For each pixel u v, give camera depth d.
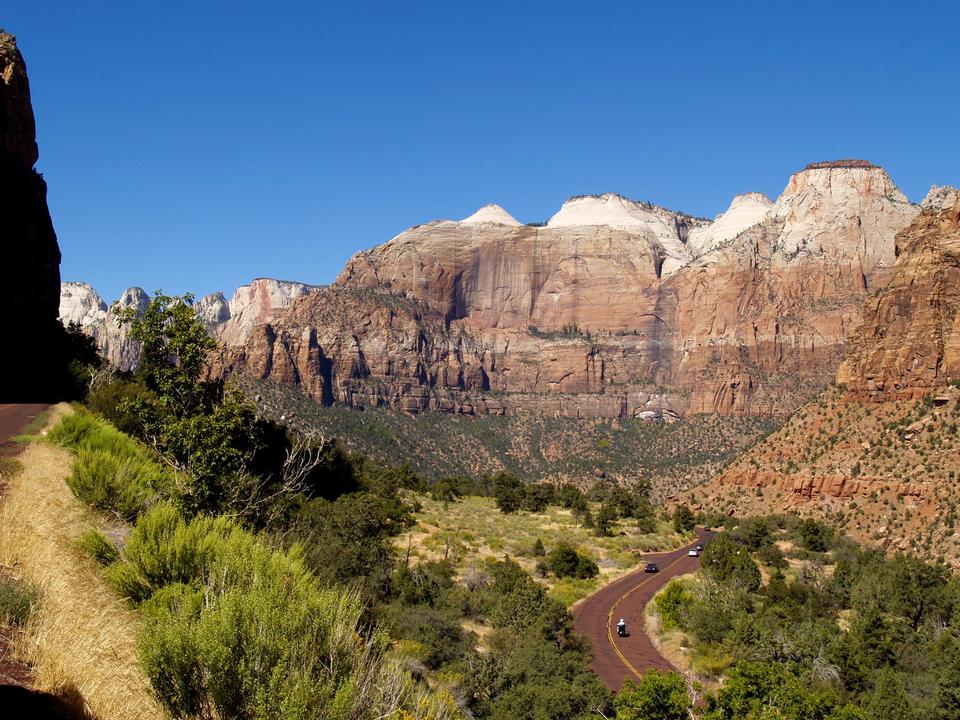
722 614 56.72
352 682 10.48
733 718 36.03
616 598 69.62
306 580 13.33
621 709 35.16
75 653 10.41
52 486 21.12
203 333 27.08
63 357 66.94
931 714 38.97
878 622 52.06
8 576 12.33
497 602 53.12
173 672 10.28
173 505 21.59
